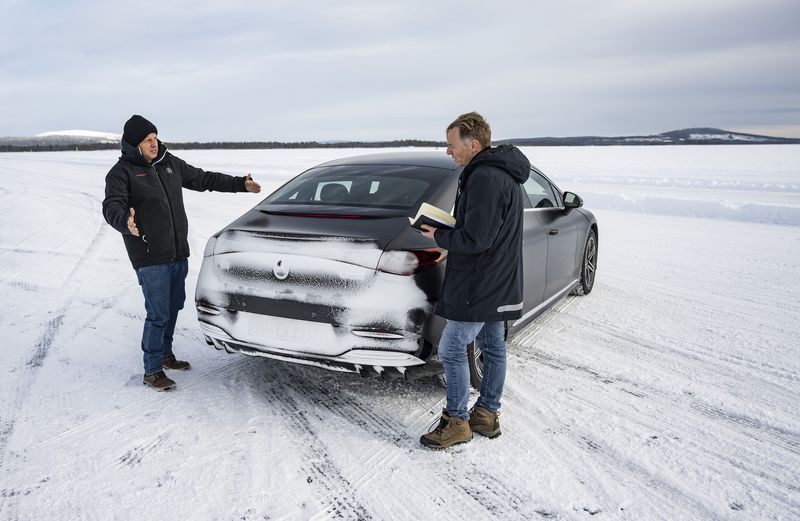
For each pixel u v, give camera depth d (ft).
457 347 7.83
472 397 9.71
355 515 6.45
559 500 6.79
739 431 8.54
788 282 17.88
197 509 6.49
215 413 9.04
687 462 7.66
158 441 8.10
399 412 9.15
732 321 13.92
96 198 44.19
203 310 9.36
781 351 11.88
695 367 11.05
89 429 8.43
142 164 9.36
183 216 10.15
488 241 7.16
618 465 7.59
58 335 12.85
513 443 8.18
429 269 8.20
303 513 6.46
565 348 12.10
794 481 7.22
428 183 10.02
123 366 11.05
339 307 8.12
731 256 22.18
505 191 7.27
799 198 43.29
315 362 8.54
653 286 17.43
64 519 6.29
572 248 14.15
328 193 10.18
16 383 10.14
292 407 9.30
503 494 6.90
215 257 9.23
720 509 6.62
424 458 7.74
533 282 11.48
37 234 27.04
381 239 8.23
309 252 8.35
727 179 66.80
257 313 8.76
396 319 7.98
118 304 15.47
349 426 8.65
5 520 6.24
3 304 15.29
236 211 35.14
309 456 7.74
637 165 108.37
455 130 7.63
